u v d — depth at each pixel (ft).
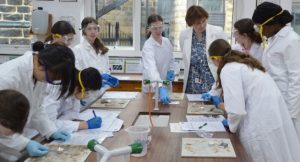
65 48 5.46
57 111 7.24
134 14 15.14
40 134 6.47
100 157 4.06
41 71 5.44
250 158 6.46
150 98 9.42
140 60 15.03
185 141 6.11
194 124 7.14
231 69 6.75
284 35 8.20
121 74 14.89
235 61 6.99
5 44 14.51
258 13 8.24
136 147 4.18
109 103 9.05
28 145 5.49
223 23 14.76
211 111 8.25
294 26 13.34
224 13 14.67
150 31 11.32
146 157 5.40
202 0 14.71
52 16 14.20
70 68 5.43
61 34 8.55
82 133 6.53
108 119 7.43
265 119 6.72
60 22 8.72
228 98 6.59
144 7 15.16
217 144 5.96
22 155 5.55
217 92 9.05
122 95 10.19
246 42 9.59
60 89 6.01
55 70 5.32
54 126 6.47
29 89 5.90
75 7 14.17
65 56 5.37
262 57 9.00
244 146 6.73
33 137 6.40
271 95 6.82
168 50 11.15
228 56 7.08
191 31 10.62
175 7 14.98
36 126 6.39
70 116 7.52
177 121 7.47
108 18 15.40
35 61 5.69
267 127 6.71
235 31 9.68
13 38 14.48
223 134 6.57
